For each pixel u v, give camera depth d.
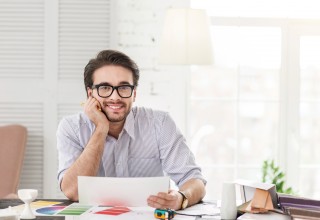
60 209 2.52
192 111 6.29
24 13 4.47
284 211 2.41
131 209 2.53
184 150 3.02
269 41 5.00
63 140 2.98
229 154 6.26
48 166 4.50
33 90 4.49
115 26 4.51
